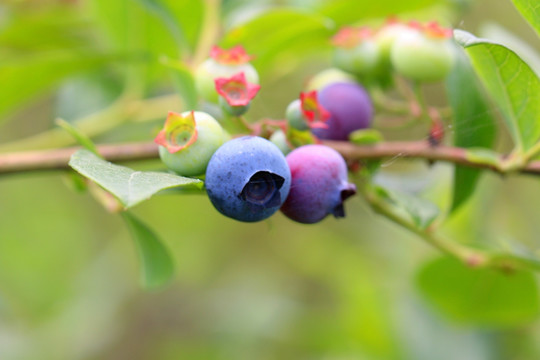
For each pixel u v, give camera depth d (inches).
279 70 13.1
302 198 7.7
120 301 19.9
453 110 9.5
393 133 14.7
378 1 11.2
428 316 13.8
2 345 16.3
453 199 9.6
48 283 18.8
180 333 20.1
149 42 11.1
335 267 20.6
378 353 14.5
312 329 16.6
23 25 12.4
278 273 21.6
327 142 9.2
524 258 9.4
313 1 11.7
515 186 17.1
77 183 9.5
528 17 8.1
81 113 12.3
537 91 8.4
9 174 9.3
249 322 18.2
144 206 21.3
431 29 9.5
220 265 22.1
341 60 9.9
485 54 8.1
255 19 10.2
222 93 8.0
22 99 11.2
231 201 7.4
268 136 8.3
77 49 13.0
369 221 19.9
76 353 17.8
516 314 11.3
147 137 12.8
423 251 15.4
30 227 20.3
